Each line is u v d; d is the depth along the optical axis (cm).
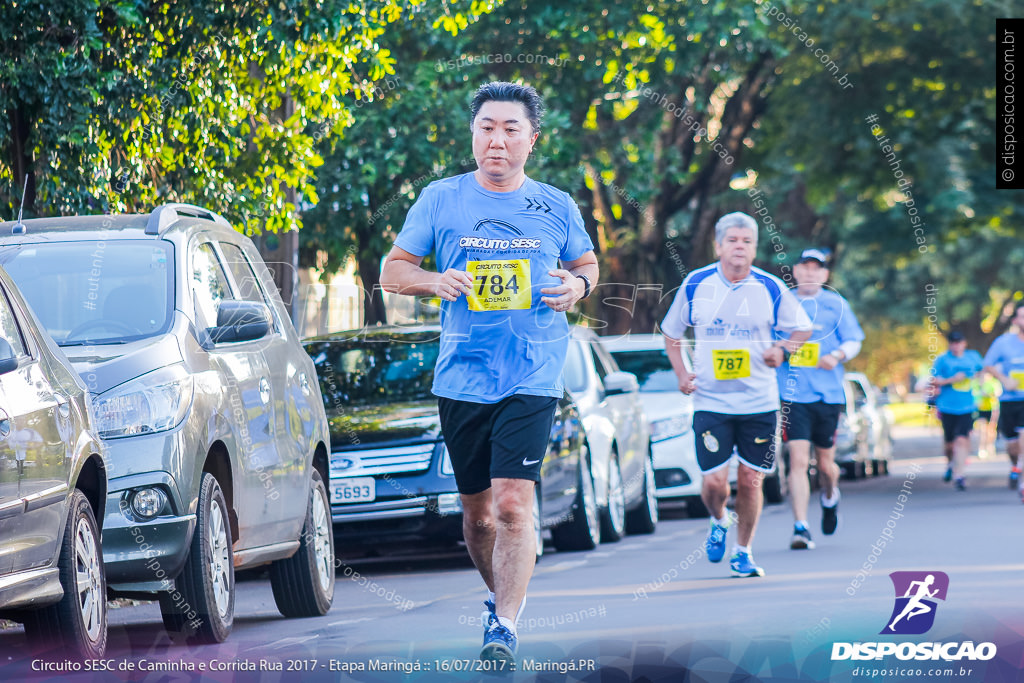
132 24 3109
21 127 2945
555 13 5441
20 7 2881
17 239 2266
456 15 4731
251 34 3322
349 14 3416
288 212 3684
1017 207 8325
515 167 1778
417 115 4919
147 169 3384
